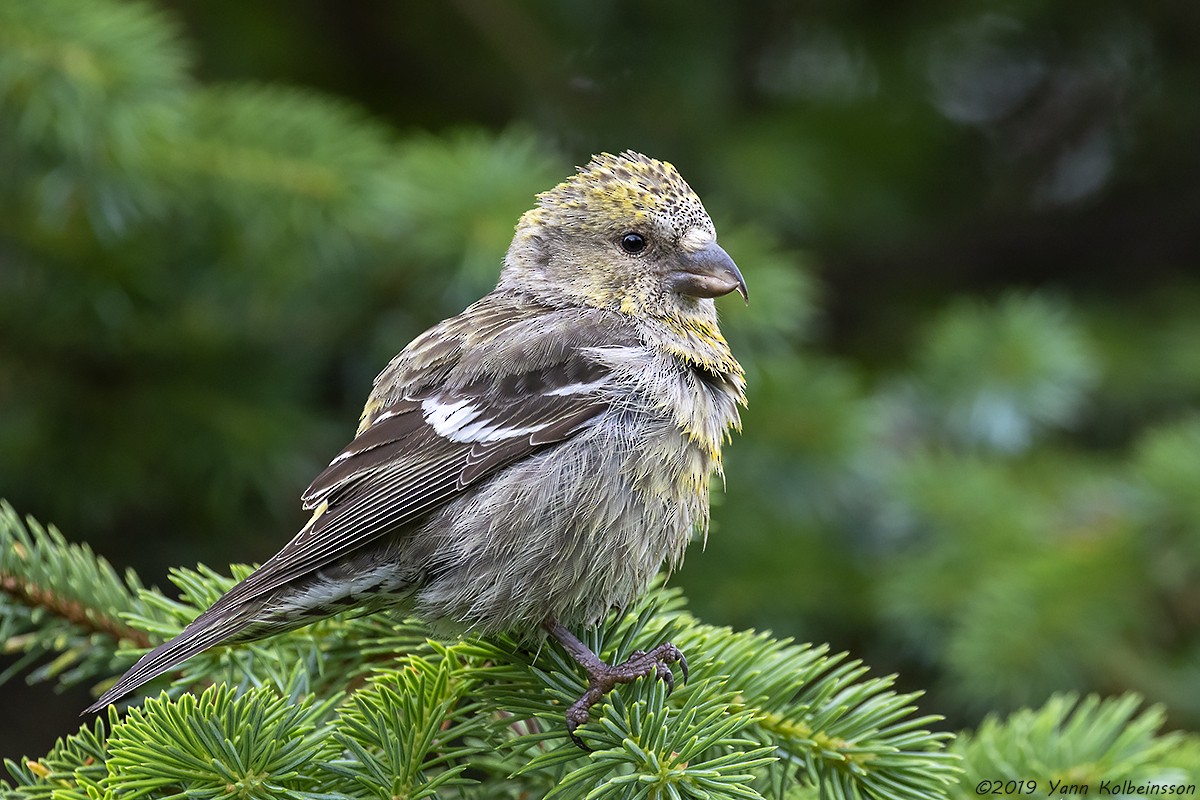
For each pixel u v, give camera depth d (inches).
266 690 244.7
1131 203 676.7
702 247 332.2
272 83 547.2
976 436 504.7
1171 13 646.5
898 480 474.3
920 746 263.3
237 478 467.2
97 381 479.8
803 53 625.3
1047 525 466.0
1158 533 443.8
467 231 430.3
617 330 317.4
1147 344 585.6
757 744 246.1
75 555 289.6
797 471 471.2
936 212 649.6
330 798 236.7
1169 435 470.0
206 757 234.1
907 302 629.9
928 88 636.1
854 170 616.1
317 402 497.0
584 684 271.9
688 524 307.0
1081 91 673.6
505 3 563.2
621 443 297.6
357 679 299.6
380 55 587.8
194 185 425.4
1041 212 667.4
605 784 230.4
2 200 446.0
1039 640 428.1
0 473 466.9
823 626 484.4
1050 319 520.7
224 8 572.4
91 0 406.0
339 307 479.2
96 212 416.5
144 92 401.7
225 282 460.8
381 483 296.4
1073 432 570.9
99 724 266.1
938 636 458.6
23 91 396.5
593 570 295.6
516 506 294.5
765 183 562.9
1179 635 448.8
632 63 571.2
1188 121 664.4
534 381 303.6
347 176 428.5
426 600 296.0
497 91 584.1
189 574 299.6
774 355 469.7
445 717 260.7
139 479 469.1
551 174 450.6
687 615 297.4
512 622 295.3
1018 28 648.4
